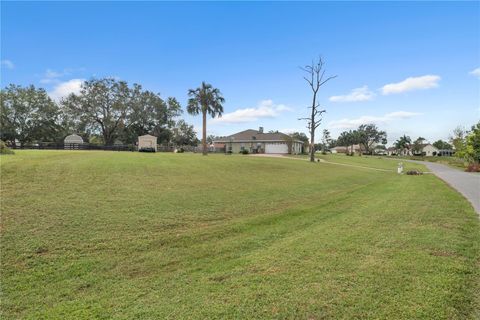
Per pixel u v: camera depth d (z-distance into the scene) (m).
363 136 104.88
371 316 3.31
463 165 37.72
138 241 6.20
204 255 5.54
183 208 8.93
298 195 12.60
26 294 4.13
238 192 12.13
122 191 10.31
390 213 8.49
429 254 5.08
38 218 6.98
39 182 10.36
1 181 9.99
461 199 10.68
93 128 61.09
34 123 59.53
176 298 3.90
